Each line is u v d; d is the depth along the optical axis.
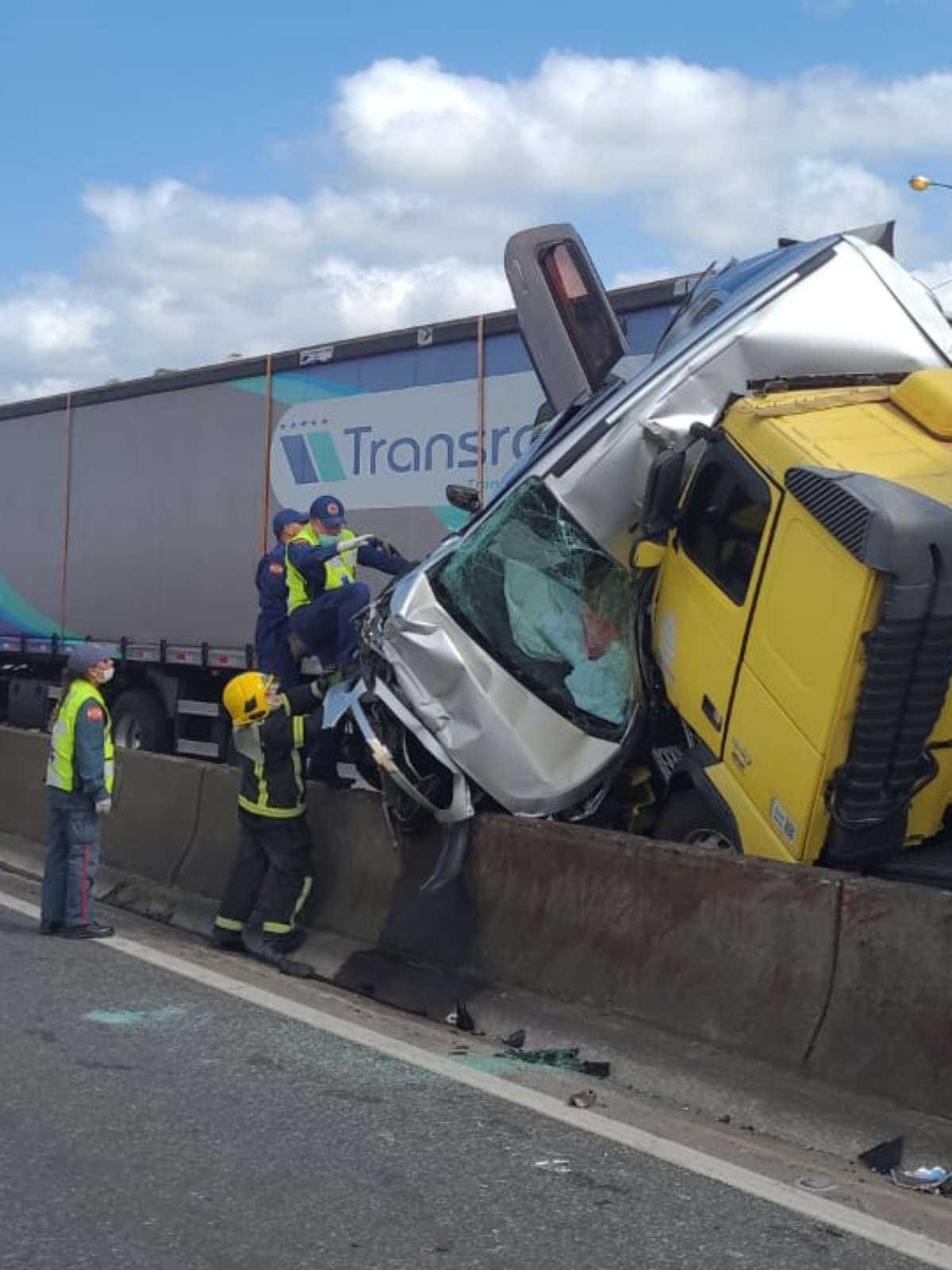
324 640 10.09
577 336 9.23
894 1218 4.88
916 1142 5.32
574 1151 5.46
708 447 7.54
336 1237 4.70
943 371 7.30
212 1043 6.79
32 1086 6.17
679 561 7.71
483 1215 4.87
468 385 12.21
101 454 16.92
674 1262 4.52
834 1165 5.40
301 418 13.88
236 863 8.74
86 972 8.09
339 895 8.55
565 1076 6.46
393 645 7.96
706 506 7.57
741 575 7.26
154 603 16.02
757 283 8.14
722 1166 5.32
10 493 18.72
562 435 8.02
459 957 7.65
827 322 7.97
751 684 7.12
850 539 6.43
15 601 18.56
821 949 5.91
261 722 8.49
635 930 6.73
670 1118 5.92
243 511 14.63
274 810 8.52
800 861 6.87
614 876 6.90
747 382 7.82
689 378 7.90
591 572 8.00
